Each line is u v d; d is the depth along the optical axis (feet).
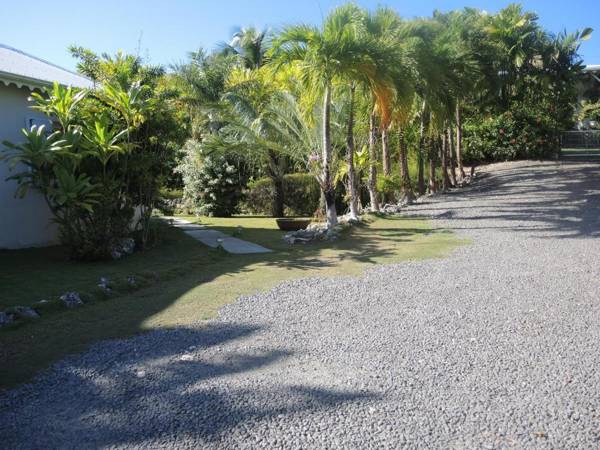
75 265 26.12
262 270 25.46
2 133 30.04
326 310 17.98
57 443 9.57
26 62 36.96
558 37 78.95
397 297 19.43
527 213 43.96
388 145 59.16
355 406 10.78
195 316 17.60
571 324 15.69
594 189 55.01
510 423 9.97
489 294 19.40
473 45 72.64
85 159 27.25
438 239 33.78
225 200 63.77
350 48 36.91
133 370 12.96
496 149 83.46
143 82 31.71
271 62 41.16
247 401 11.12
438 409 10.58
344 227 38.91
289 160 65.00
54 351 14.37
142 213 31.58
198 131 68.13
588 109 91.66
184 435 9.79
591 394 11.07
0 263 26.50
